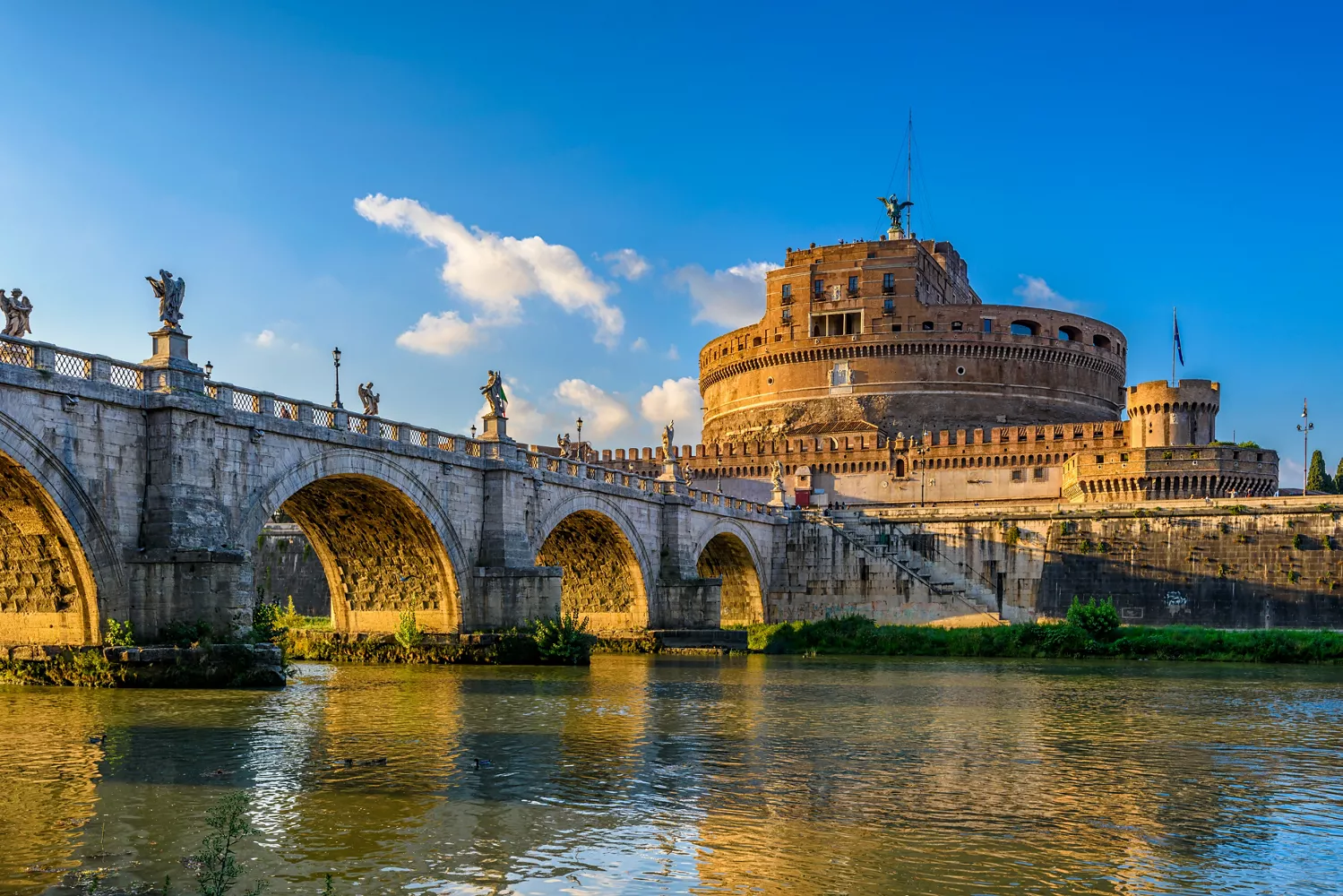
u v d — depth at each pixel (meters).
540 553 76.38
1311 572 77.00
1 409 35.56
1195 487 95.38
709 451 128.88
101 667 38.50
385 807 21.81
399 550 57.62
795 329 135.12
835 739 31.81
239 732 30.69
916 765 27.62
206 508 41.84
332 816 21.05
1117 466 97.88
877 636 78.50
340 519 57.16
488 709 37.22
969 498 115.56
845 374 130.75
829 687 48.41
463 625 57.59
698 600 75.06
